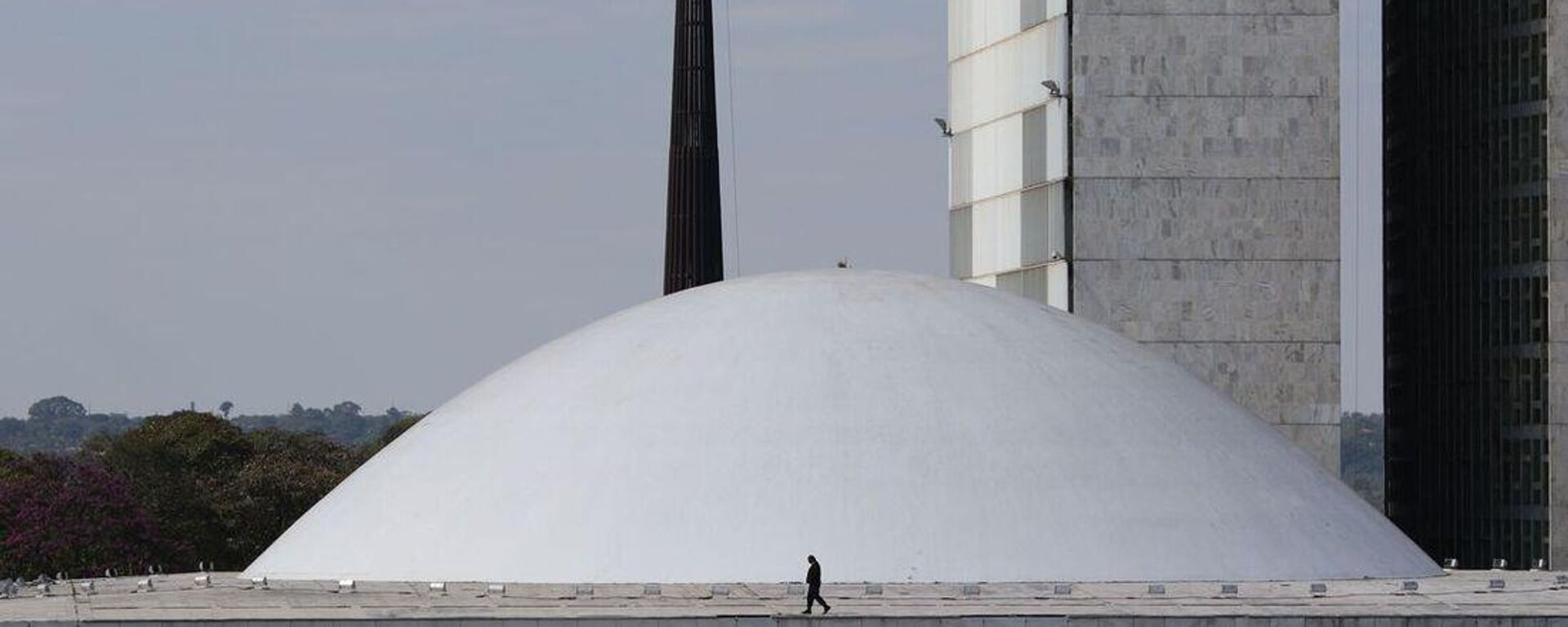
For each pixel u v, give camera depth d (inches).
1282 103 7440.9
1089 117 7450.8
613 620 4242.1
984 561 5002.5
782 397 5300.2
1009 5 7854.3
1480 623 4293.8
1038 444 5241.1
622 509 5113.2
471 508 5226.4
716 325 5521.7
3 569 7401.6
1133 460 5265.8
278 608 4549.7
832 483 5118.1
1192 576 5064.0
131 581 5388.8
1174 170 7440.9
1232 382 7426.2
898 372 5354.3
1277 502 5324.8
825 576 4970.5
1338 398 7431.1
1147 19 7465.6
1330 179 7440.9
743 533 5049.2
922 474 5142.7
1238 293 7436.0
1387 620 4276.6
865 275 5728.3
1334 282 7440.9
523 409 5442.9
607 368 5477.4
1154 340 7436.0
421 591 4886.8
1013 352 5477.4
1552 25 7524.6
